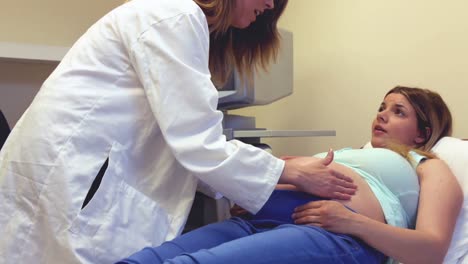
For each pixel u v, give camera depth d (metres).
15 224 0.84
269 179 0.89
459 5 1.62
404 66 1.86
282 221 1.01
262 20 1.36
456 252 1.07
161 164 0.96
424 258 0.93
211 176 0.85
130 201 0.88
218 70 1.34
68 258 0.79
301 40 2.51
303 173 0.96
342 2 2.21
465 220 1.12
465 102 1.60
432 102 1.46
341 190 1.01
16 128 0.92
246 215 1.09
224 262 0.74
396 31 1.89
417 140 1.44
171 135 0.84
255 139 2.04
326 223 0.92
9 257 0.82
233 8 1.06
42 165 0.82
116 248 0.83
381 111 1.51
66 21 2.71
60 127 0.84
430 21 1.74
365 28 2.06
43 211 0.81
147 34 0.87
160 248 0.84
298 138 2.53
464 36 1.60
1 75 2.52
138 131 0.92
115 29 0.91
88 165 0.84
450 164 1.26
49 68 2.65
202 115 0.85
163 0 0.90
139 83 0.92
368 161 1.21
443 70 1.68
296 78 2.55
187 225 1.62
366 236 0.91
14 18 2.56
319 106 2.37
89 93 0.88
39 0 2.63
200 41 0.91
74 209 0.80
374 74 2.01
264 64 1.44
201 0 1.00
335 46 2.25
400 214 1.09
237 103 2.04
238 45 1.37
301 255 0.81
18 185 0.85
